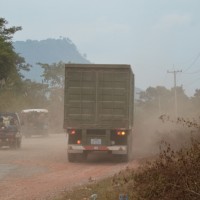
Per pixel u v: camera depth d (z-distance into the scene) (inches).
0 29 3912.4
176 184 525.0
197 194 505.4
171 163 545.3
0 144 1894.7
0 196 770.8
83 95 1330.0
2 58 3705.7
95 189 779.4
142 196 544.7
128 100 1318.9
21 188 853.2
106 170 1135.0
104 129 1321.4
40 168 1182.3
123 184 757.3
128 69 1318.9
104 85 1326.3
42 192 804.6
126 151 1310.3
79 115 1330.0
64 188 841.5
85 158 1389.0
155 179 537.6
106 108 1325.0
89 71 1328.7
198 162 529.3
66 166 1235.9
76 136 1343.5
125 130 1320.1
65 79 1331.2
